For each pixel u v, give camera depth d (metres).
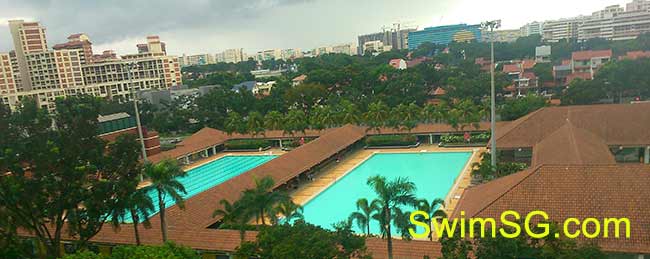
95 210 29.73
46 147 27.67
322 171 61.16
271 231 24.89
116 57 172.50
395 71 111.38
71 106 29.81
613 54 125.94
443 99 94.69
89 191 29.69
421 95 98.81
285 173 52.47
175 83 167.12
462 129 70.25
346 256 23.47
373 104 79.19
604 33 178.75
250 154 77.12
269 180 34.53
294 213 34.06
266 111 103.31
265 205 33.38
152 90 126.81
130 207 31.36
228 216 34.88
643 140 49.09
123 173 31.77
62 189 28.80
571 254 19.61
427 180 53.53
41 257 33.50
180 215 38.97
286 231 24.42
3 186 27.67
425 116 74.44
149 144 73.19
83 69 147.75
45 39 148.38
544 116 55.31
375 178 28.22
